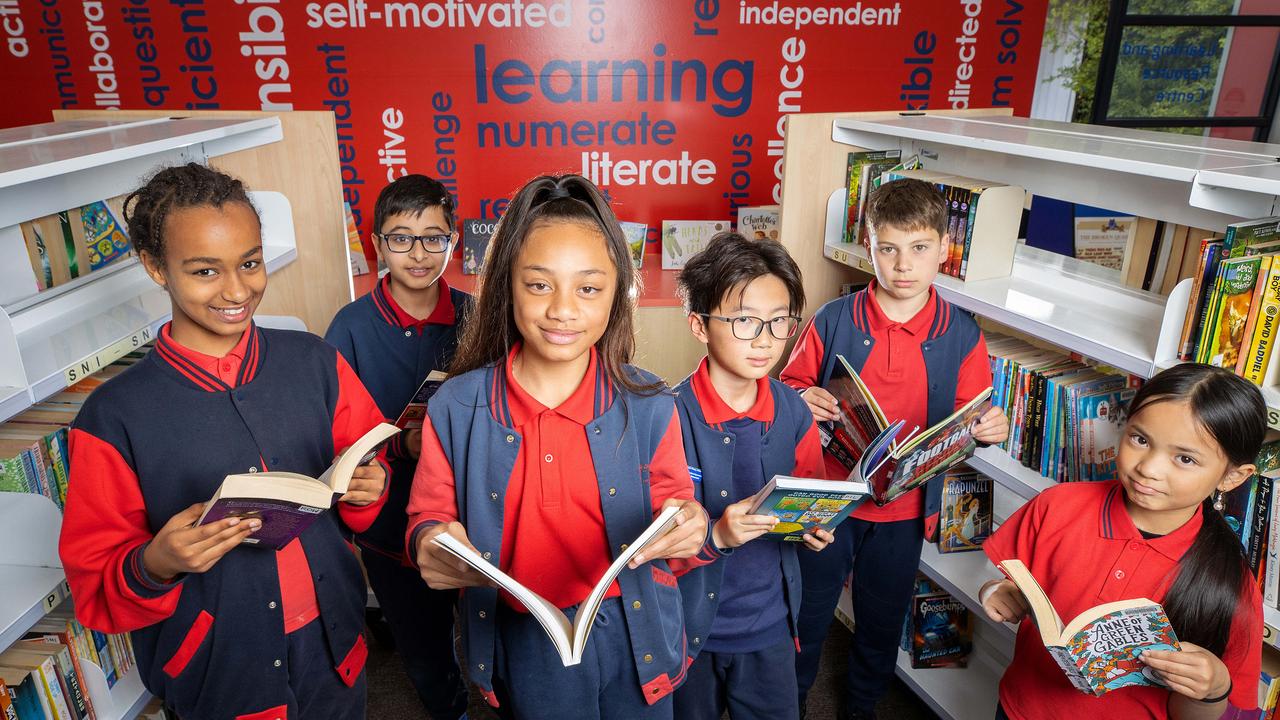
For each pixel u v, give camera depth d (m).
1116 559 1.31
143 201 1.10
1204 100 4.00
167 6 2.97
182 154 2.02
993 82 3.37
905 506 1.81
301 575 1.26
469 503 1.12
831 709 2.12
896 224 1.69
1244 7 3.84
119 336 1.48
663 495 1.19
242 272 1.13
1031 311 1.75
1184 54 3.86
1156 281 1.81
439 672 1.87
